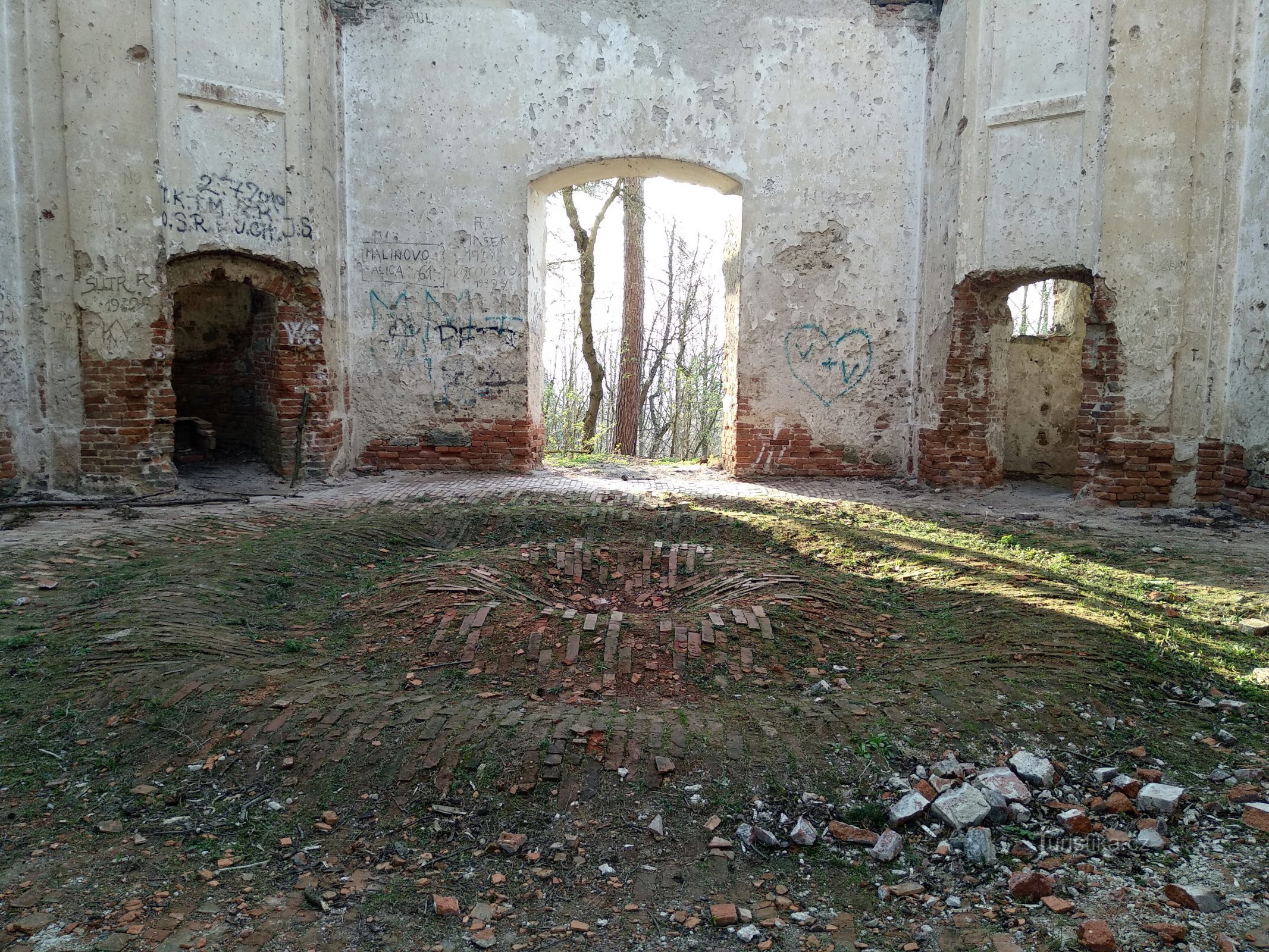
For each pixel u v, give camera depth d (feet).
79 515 25.46
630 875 10.44
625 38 33.63
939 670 15.21
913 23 33.53
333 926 9.64
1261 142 25.70
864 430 34.78
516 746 12.47
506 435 34.65
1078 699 14.03
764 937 9.39
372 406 34.30
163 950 9.19
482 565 19.75
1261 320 25.82
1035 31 28.89
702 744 12.55
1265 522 25.50
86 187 26.53
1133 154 27.27
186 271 29.12
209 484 30.73
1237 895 9.74
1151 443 28.04
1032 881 9.93
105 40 26.35
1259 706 13.87
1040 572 20.33
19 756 12.87
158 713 13.60
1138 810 11.46
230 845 11.09
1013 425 36.24
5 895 10.05
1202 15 26.35
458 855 10.83
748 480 34.50
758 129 33.83
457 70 33.42
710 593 19.24
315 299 31.83
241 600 18.56
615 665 15.33
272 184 30.27
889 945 9.27
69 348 27.07
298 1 30.48
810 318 34.35
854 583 20.35
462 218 33.76
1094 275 28.02
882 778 12.10
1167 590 18.79
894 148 33.88
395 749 12.59
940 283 32.22
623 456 45.16
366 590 19.45
